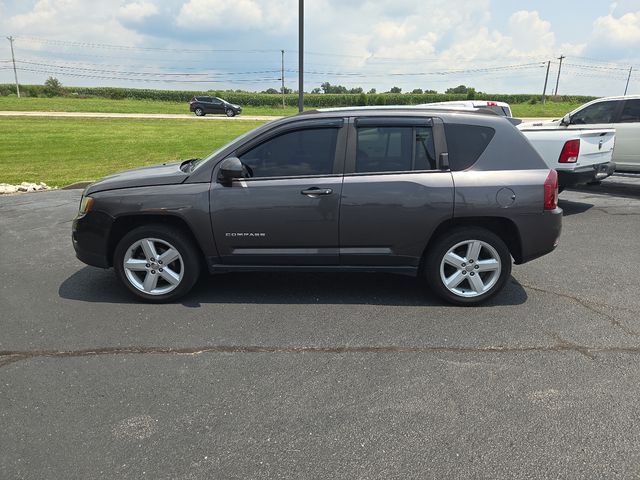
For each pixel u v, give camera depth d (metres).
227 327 3.90
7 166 14.07
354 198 4.11
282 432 2.64
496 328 3.89
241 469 2.38
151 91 67.88
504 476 2.33
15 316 4.10
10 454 2.47
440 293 4.31
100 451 2.50
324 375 3.21
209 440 2.58
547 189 4.12
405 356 3.45
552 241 4.23
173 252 4.29
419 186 4.09
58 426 2.69
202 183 4.21
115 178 4.52
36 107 41.16
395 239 4.18
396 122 4.16
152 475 2.33
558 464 2.40
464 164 4.15
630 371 3.24
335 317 4.09
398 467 2.38
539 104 67.50
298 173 4.18
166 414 2.80
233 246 4.26
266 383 3.11
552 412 2.81
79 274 5.14
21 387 3.07
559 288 4.76
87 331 3.83
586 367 3.30
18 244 6.28
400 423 2.71
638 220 7.61
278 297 4.53
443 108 4.38
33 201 9.27
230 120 32.66
